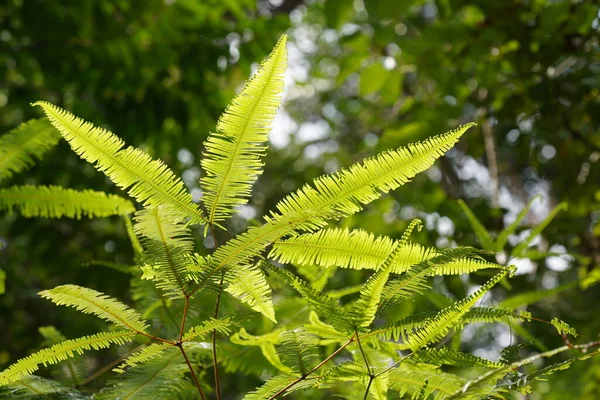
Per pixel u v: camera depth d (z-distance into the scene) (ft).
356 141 26.40
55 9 12.84
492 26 10.84
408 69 12.89
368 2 11.51
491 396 4.43
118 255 13.01
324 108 26.96
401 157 4.13
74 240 12.94
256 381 13.34
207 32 13.96
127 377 4.86
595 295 10.96
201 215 4.23
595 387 9.97
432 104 13.07
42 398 4.78
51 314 15.01
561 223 10.09
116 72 13.32
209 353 5.06
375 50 13.44
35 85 14.57
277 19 14.32
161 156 14.70
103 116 13.64
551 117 10.91
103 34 13.23
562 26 10.28
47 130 5.41
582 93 10.46
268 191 21.33
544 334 8.70
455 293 8.57
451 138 4.12
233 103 4.12
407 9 11.57
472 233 10.03
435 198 10.77
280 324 5.53
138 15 14.06
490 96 11.71
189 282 4.31
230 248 4.19
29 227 12.45
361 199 4.16
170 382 4.79
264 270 4.42
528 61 10.68
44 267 12.90
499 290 8.76
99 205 5.56
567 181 11.55
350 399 4.89
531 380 4.27
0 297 13.32
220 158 4.16
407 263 4.43
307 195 4.16
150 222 4.22
